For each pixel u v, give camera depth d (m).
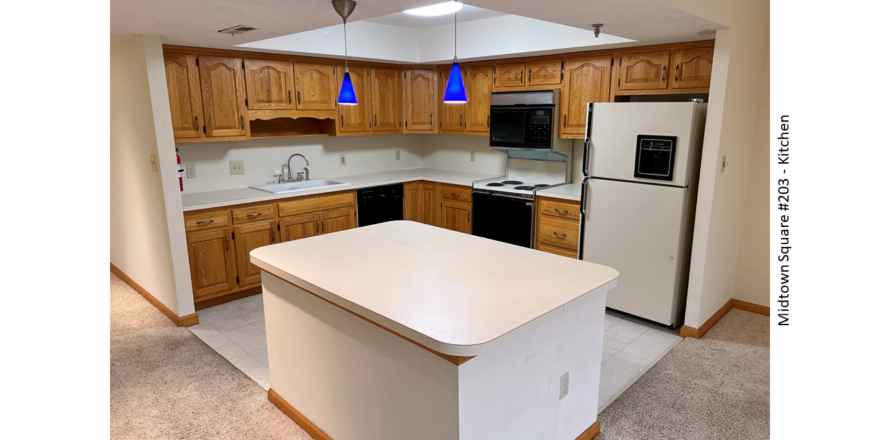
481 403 1.66
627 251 3.42
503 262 2.20
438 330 1.52
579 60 3.98
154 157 3.21
